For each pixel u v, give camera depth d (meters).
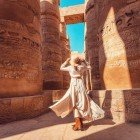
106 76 6.25
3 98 5.29
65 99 4.20
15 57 5.77
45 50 14.61
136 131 3.81
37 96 6.28
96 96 5.66
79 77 4.30
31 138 3.66
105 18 6.54
